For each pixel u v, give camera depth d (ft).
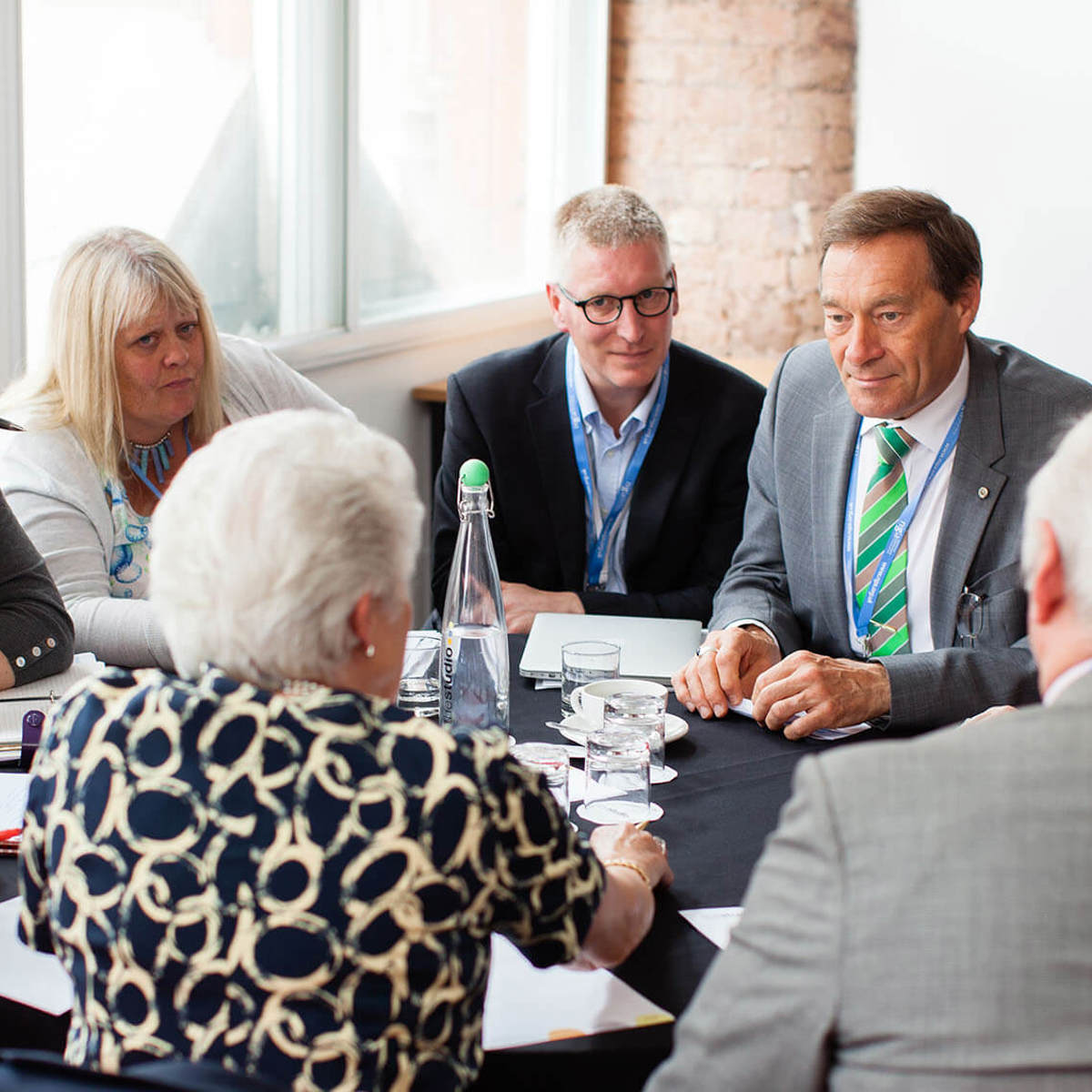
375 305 13.33
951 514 6.79
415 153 13.66
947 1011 2.78
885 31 14.67
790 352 7.89
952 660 6.17
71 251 7.54
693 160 15.44
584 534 8.85
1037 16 13.41
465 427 8.90
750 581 7.56
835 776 3.00
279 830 3.26
